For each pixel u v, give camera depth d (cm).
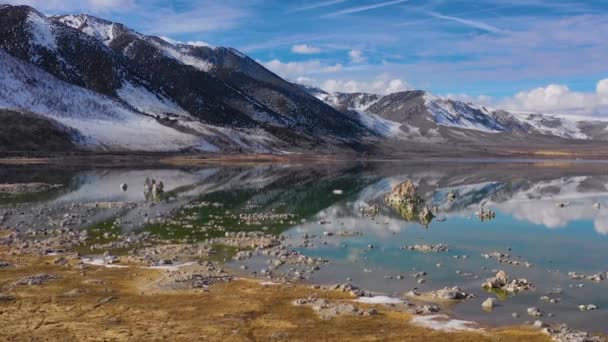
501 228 6231
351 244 5206
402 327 2853
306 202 8675
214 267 4188
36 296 3309
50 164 17350
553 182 13275
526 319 3016
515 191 10944
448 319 2995
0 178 11988
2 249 4697
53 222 6144
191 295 3400
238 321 2911
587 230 6103
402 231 5988
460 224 6538
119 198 8700
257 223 6425
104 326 2792
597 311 3159
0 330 2698
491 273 4094
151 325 2825
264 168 19150
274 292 3497
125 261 4341
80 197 8712
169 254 4638
